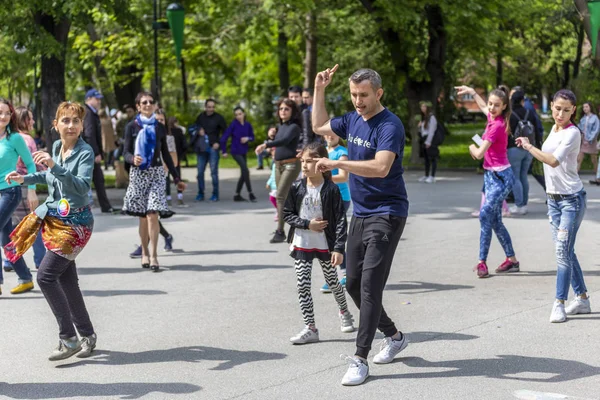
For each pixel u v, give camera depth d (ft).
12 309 27.50
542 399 17.98
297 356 21.62
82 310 22.04
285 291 29.43
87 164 21.45
